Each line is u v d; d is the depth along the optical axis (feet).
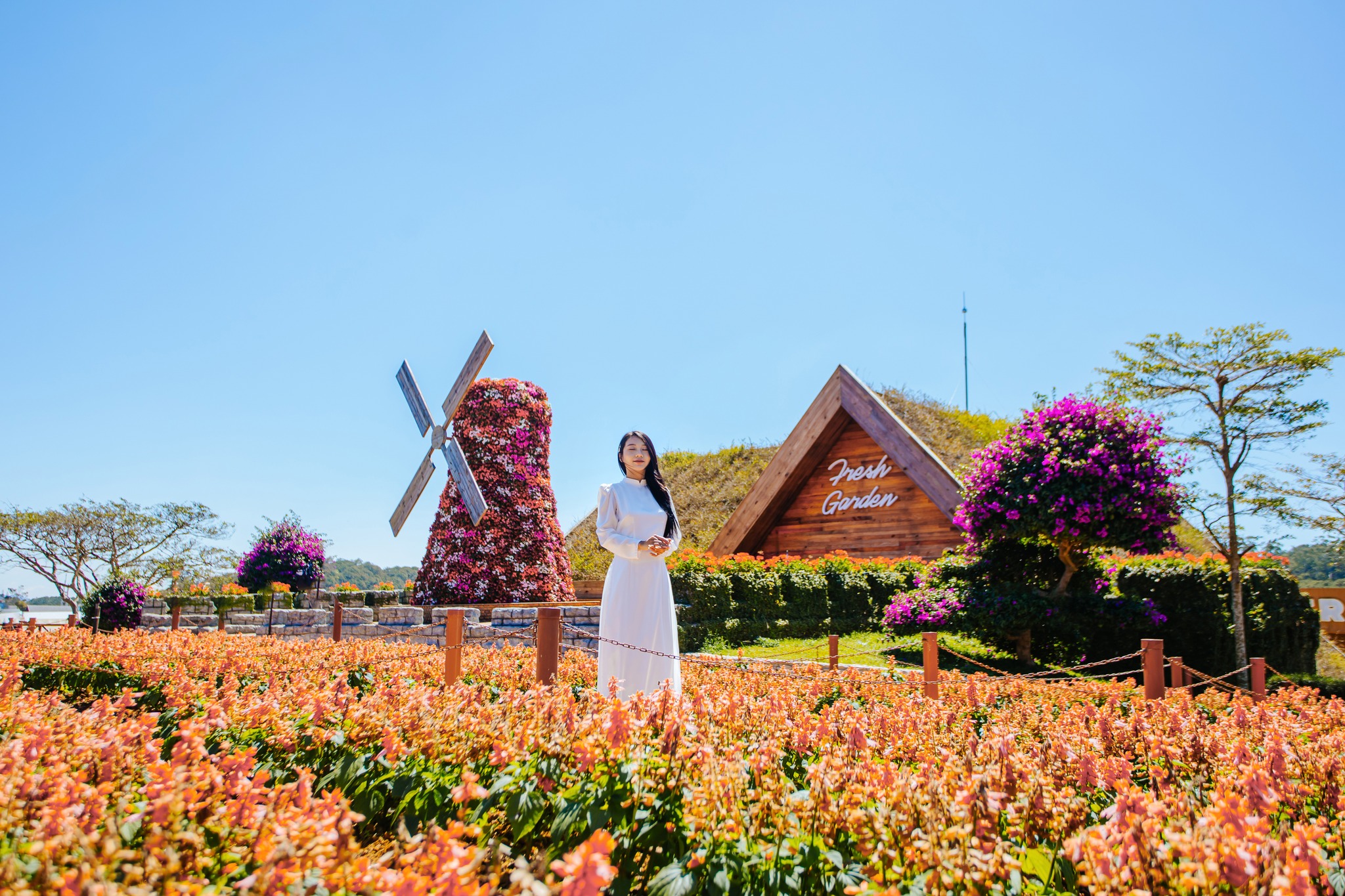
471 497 43.21
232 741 13.78
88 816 8.00
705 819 9.26
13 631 34.32
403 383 49.16
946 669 35.40
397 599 56.80
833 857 8.71
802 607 46.19
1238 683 33.06
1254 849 7.77
